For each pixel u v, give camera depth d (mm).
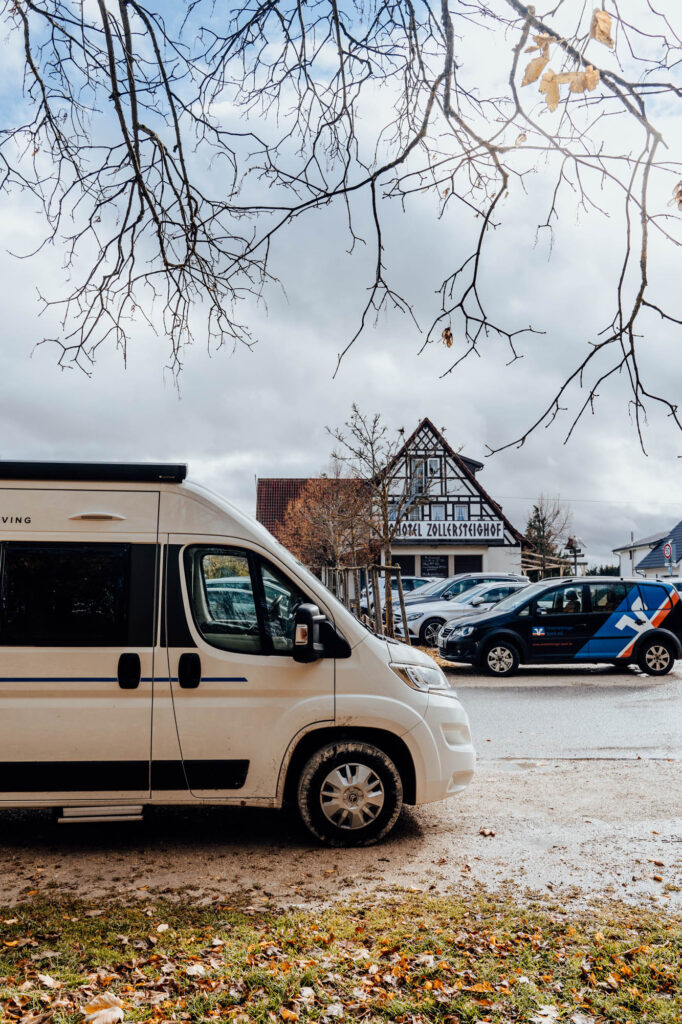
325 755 5457
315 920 4145
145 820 6172
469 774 5824
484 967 3598
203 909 4309
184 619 5387
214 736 5336
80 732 5246
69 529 5418
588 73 2537
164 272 3723
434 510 39281
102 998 3238
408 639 15516
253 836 5746
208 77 3373
